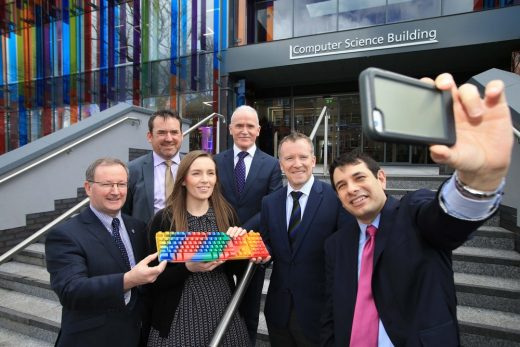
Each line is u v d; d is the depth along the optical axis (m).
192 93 9.00
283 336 1.64
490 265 2.36
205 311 1.40
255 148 2.46
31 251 3.32
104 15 10.05
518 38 5.98
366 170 1.21
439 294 1.05
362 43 7.09
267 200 1.81
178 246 1.26
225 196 2.32
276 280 1.67
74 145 3.82
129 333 1.44
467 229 0.88
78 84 10.44
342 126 8.74
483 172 0.69
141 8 9.59
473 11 6.27
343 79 8.63
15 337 2.53
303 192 1.71
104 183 1.45
